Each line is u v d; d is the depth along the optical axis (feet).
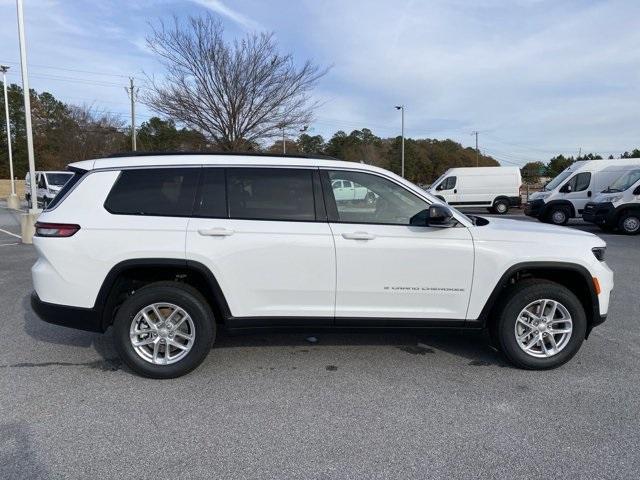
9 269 28.68
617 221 48.88
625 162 59.21
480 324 13.98
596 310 14.10
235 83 56.39
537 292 13.76
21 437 10.50
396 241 13.47
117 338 13.33
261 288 13.38
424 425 11.10
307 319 13.66
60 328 17.76
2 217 69.05
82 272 13.04
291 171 13.78
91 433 10.69
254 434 10.71
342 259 13.38
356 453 9.98
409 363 14.75
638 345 16.29
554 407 11.94
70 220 13.14
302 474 9.29
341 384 13.28
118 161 13.76
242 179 13.64
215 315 14.32
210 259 13.08
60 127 153.58
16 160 199.52
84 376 13.69
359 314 13.71
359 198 13.83
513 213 84.79
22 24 43.55
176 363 13.43
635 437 10.57
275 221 13.43
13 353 15.34
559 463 9.64
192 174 13.61
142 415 11.51
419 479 9.15
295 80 58.80
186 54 55.67
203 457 9.84
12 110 199.00
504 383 13.34
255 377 13.69
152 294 13.20
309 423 11.18
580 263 13.79
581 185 59.88
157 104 57.11
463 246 13.57
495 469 9.45
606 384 13.28
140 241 13.02
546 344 14.37
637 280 26.58
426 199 13.91
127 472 9.33
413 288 13.64
